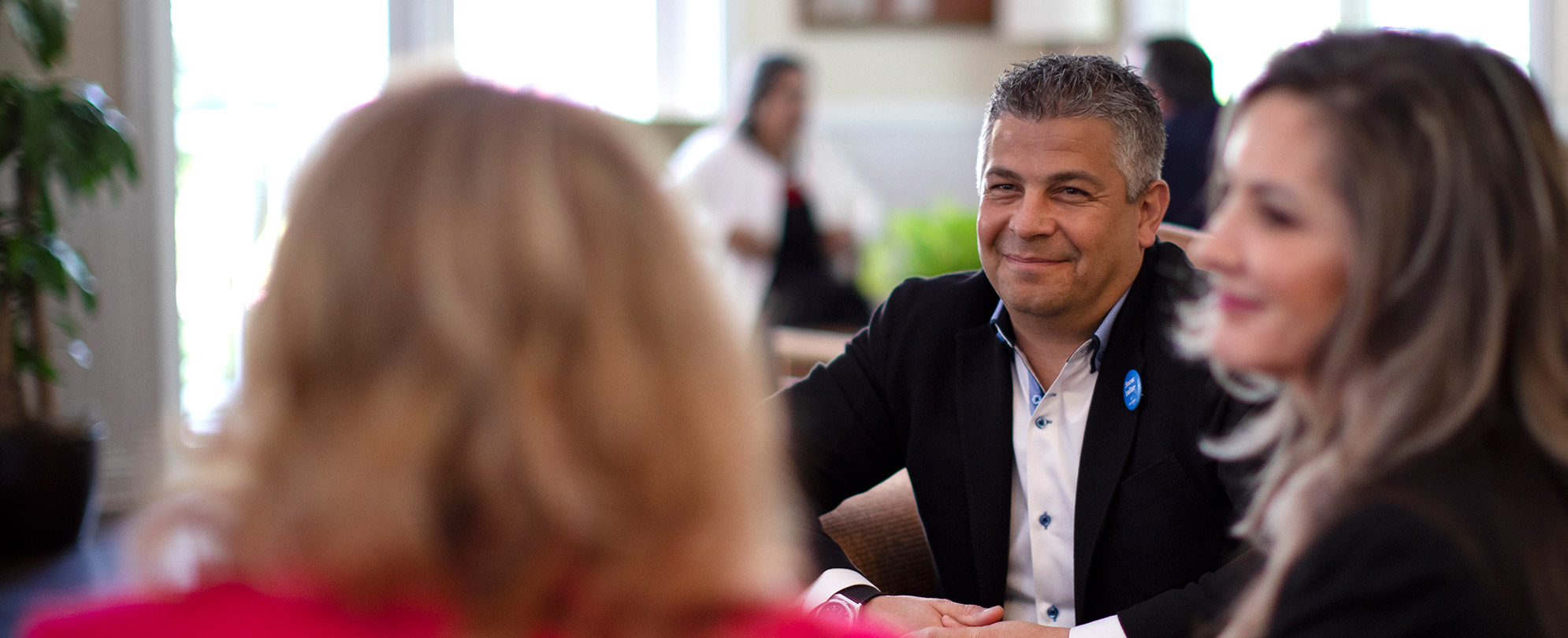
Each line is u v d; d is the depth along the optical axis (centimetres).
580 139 55
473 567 52
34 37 350
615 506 52
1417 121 72
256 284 56
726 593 56
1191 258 160
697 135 568
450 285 50
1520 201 72
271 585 53
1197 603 130
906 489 179
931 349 156
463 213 52
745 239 442
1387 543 69
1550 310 72
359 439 50
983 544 150
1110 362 143
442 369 50
